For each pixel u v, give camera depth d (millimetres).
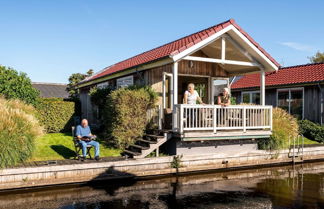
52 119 13805
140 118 11070
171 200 7184
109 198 7320
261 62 11953
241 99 22406
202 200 7203
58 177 8398
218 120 10508
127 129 10922
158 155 10328
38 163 8734
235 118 10711
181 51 9984
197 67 13297
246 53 11609
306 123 15844
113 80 15977
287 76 19250
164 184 8781
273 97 19531
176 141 10219
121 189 8180
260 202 7086
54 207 6621
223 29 10625
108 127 11734
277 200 7258
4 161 7977
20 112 9094
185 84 14195
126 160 9320
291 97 18250
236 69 13617
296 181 9242
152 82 12289
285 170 11008
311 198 7441
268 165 11820
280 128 12031
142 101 11086
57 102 14008
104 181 8883
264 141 11844
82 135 9672
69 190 8016
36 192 7789
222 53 10930
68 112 14320
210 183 8953
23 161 8773
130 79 13930
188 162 10336
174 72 10047
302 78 17672
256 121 11156
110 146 11266
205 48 12750
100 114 14438
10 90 12312
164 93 12492
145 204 6852
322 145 13633
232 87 22625
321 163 12492
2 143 8047
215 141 10945
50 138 12070
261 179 9516
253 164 11500
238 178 9656
